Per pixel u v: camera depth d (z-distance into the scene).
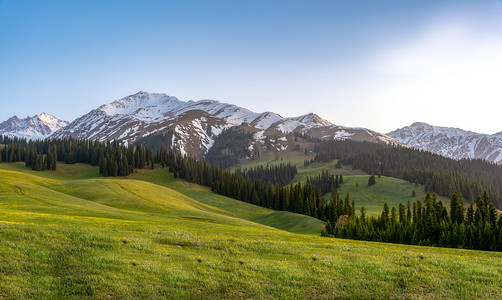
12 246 21.47
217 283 19.27
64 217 42.38
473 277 21.20
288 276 20.55
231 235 39.69
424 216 82.88
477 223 79.69
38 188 86.19
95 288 17.50
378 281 20.22
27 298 16.08
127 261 21.14
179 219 65.44
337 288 19.31
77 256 21.36
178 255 23.91
